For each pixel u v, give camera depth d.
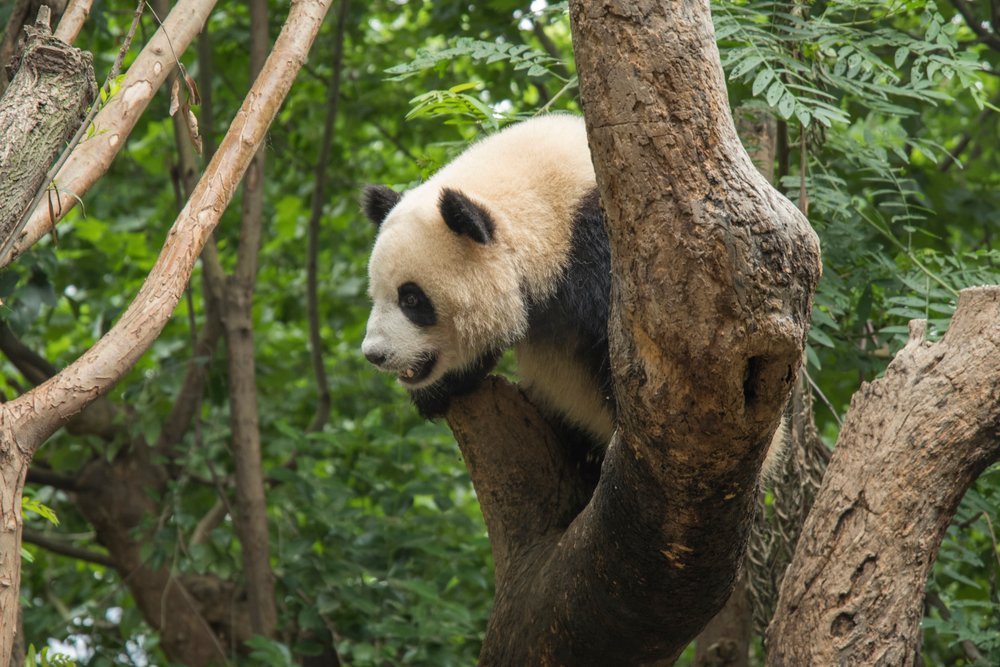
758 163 6.98
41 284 7.69
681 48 2.96
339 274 12.34
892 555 3.87
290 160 11.95
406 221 5.79
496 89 9.49
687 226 2.91
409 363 5.72
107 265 11.30
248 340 9.16
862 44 6.04
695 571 3.74
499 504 5.08
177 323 11.47
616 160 3.00
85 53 3.47
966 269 6.52
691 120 2.94
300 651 8.66
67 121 3.40
